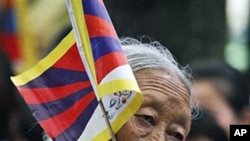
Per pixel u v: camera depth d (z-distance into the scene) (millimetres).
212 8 11344
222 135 7508
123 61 3881
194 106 4660
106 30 3941
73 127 4109
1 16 11633
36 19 11562
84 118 4082
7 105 7875
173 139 4094
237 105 8578
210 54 11289
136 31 10984
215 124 7488
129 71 3859
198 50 11234
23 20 11312
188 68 5617
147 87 4066
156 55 4168
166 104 4062
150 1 11070
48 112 4176
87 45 3941
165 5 11125
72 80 4121
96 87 3893
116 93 3936
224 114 8359
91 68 3920
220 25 11375
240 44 12398
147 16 11047
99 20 3953
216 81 8523
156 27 11070
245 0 12391
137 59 4133
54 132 4172
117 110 3938
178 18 11211
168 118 4066
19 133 7953
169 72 4133
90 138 4066
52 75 4164
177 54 11172
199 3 11273
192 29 11234
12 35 11297
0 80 7906
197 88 8508
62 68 4148
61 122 4137
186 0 11250
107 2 11000
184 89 4137
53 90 4164
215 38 11344
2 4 11750
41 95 4176
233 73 8773
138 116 4027
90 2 3969
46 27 11555
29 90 4199
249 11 12453
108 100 3943
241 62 12383
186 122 4121
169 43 11141
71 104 4113
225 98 8453
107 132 4020
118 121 3943
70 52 4148
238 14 12492
